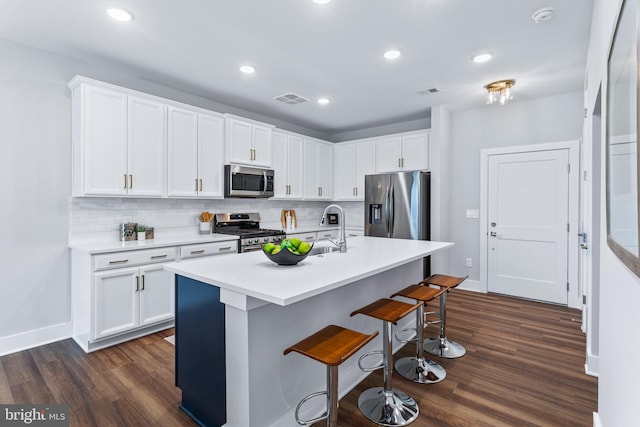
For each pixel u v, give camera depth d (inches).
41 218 108.2
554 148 150.9
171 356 99.9
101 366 93.7
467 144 174.4
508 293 164.2
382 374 91.4
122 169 115.6
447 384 85.3
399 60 114.7
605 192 55.1
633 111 32.9
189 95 147.3
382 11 86.2
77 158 109.7
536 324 126.4
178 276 76.6
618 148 41.5
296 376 70.9
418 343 91.7
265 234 154.2
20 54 103.1
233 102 159.6
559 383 85.3
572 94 146.9
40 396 79.4
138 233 122.6
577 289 145.9
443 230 172.4
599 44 70.3
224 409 64.9
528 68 121.3
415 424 69.9
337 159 211.8
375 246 110.4
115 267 106.0
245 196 154.6
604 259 59.7
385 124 204.1
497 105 164.6
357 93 147.3
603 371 60.1
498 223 166.2
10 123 102.0
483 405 76.4
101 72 119.6
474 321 129.8
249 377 60.6
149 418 71.8
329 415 58.3
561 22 91.4
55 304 111.3
